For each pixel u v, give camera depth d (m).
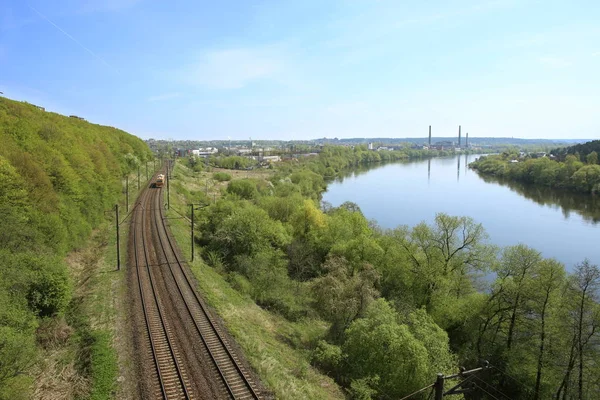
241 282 40.97
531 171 157.12
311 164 176.25
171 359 23.80
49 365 23.12
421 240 45.31
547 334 32.81
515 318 36.12
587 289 31.52
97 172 64.31
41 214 37.22
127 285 34.97
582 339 30.84
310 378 25.33
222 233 51.47
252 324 31.33
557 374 31.83
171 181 99.88
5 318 23.02
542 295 33.28
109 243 47.94
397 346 26.27
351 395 24.88
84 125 95.12
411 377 25.80
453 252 44.06
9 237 30.44
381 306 30.52
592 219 94.69
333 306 33.53
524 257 36.06
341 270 37.56
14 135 46.00
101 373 22.22
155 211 66.44
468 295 41.97
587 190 126.25
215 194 102.00
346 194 132.88
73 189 47.66
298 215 62.22
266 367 23.86
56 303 27.83
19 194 34.91
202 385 21.55
